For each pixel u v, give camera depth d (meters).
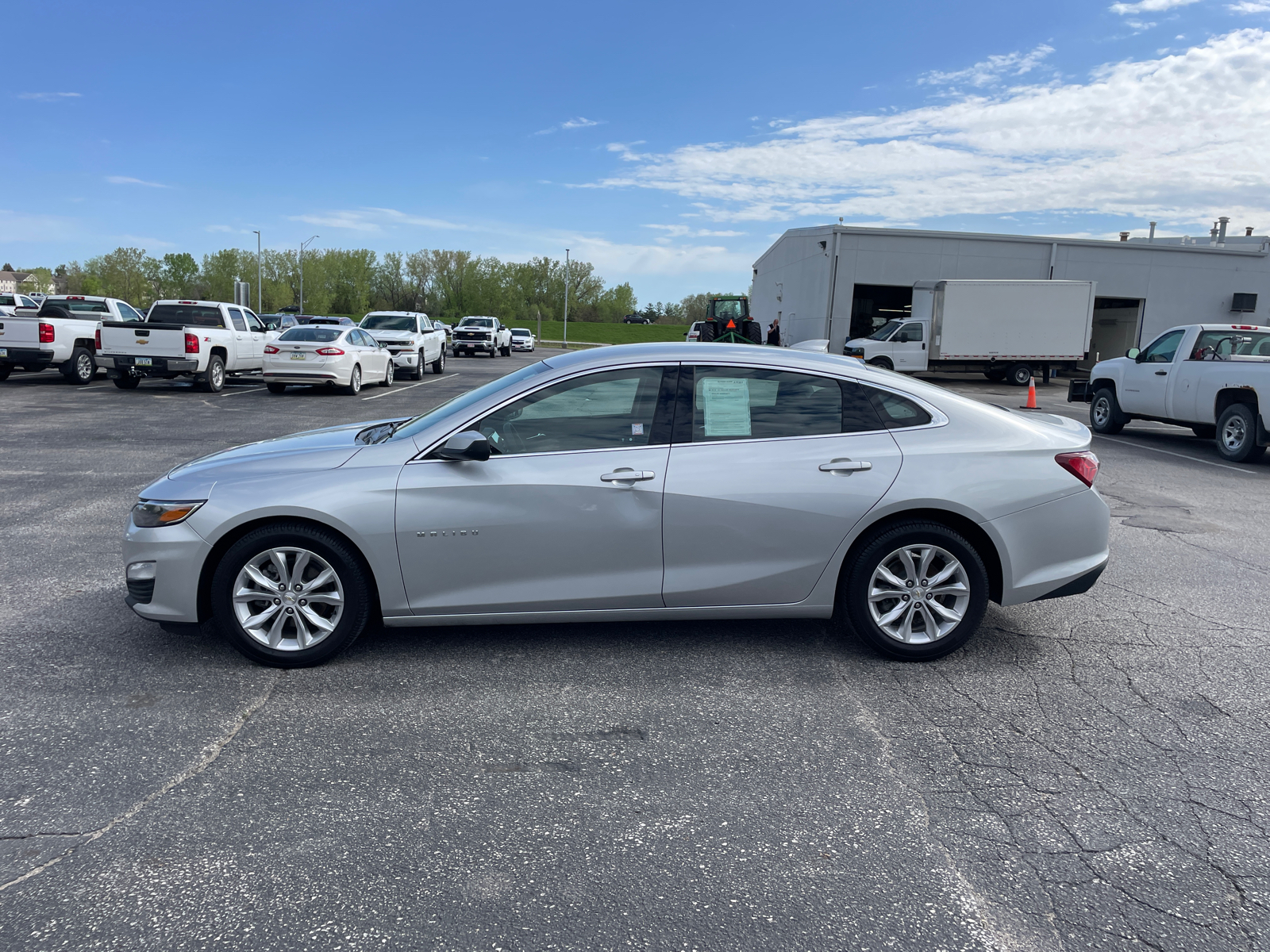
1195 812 2.88
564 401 4.03
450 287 116.75
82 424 12.69
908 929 2.30
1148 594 5.36
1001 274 31.69
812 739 3.40
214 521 3.83
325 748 3.28
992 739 3.40
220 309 19.20
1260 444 10.78
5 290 138.75
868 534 4.05
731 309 33.34
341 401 17.05
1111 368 13.77
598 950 2.21
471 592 3.96
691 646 4.34
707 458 3.97
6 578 5.34
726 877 2.53
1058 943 2.25
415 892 2.44
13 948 2.19
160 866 2.54
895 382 4.20
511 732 3.42
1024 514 4.04
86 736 3.34
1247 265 32.56
